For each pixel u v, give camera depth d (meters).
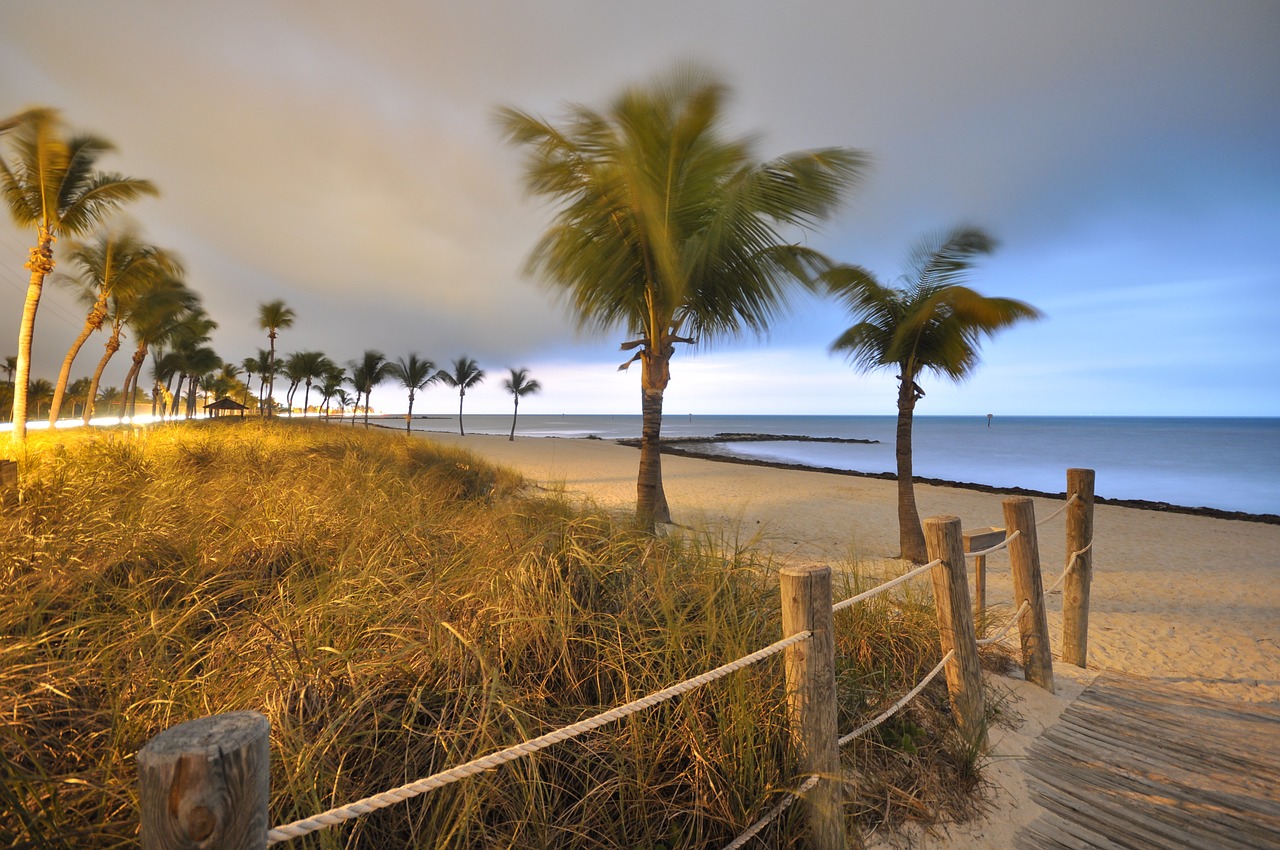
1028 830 2.26
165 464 5.79
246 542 3.35
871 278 7.64
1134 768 2.72
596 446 36.00
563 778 1.96
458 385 46.09
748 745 1.96
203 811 0.77
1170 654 4.64
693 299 6.27
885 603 3.51
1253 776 2.67
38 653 1.92
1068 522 4.20
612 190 5.56
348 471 6.12
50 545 2.75
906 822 2.23
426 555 3.33
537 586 2.68
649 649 2.38
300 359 49.06
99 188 13.58
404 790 1.07
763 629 2.62
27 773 1.39
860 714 2.62
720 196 5.83
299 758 1.59
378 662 2.05
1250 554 8.98
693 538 3.80
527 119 5.67
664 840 1.89
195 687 1.92
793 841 1.89
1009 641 4.36
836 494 15.23
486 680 1.93
